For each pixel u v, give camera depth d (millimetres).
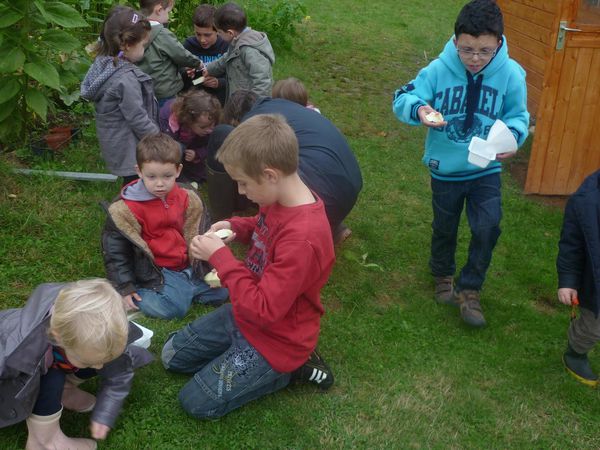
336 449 2711
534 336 3654
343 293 3842
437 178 3611
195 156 4770
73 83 4871
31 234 3902
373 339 3459
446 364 3334
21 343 2295
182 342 2918
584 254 3082
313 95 7285
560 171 5398
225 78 5453
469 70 3334
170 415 2764
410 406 3006
